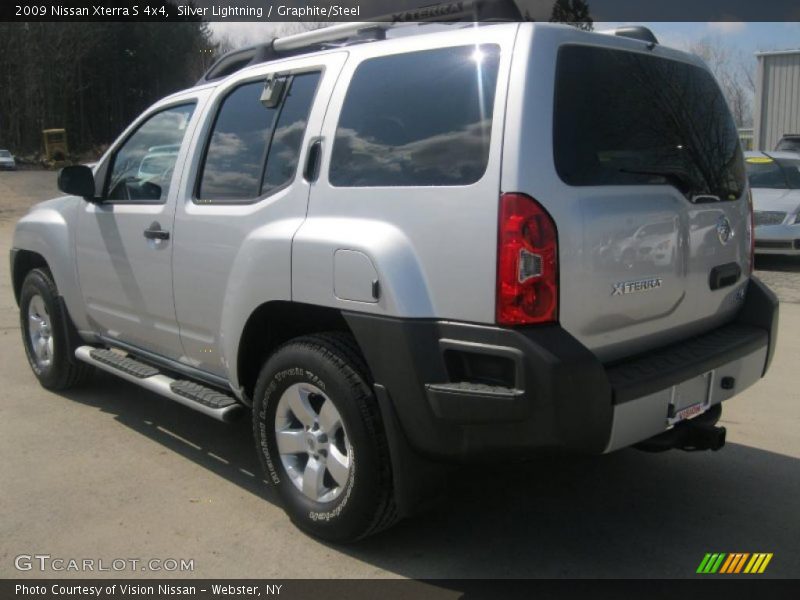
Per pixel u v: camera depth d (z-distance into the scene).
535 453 2.77
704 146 3.55
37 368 5.57
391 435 3.02
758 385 5.75
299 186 3.40
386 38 3.56
